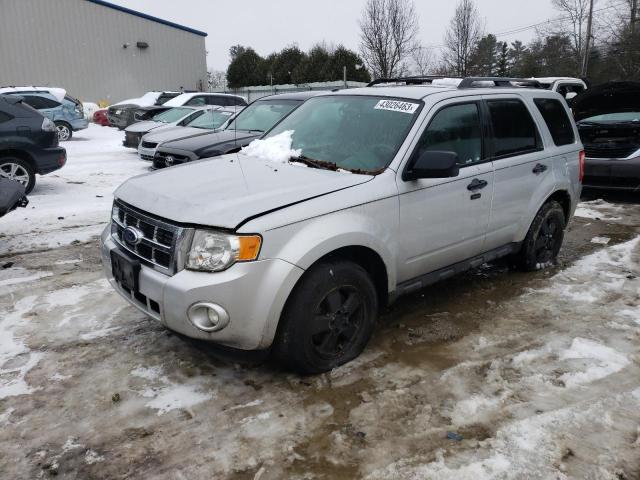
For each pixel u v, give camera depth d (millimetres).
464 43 31031
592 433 2834
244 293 2869
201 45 33688
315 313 3162
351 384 3275
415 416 2973
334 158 3803
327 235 3086
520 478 2514
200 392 3186
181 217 2969
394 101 4020
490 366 3500
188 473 2551
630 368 3473
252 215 2918
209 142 8586
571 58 40625
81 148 15953
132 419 2938
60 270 5227
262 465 2604
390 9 27875
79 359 3543
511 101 4633
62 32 28203
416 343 3812
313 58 33625
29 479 2512
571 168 5211
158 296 2990
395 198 3494
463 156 4070
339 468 2584
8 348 3689
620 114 9148
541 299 4594
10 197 5258
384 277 3598
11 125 8359
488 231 4355
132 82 31047
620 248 6031
